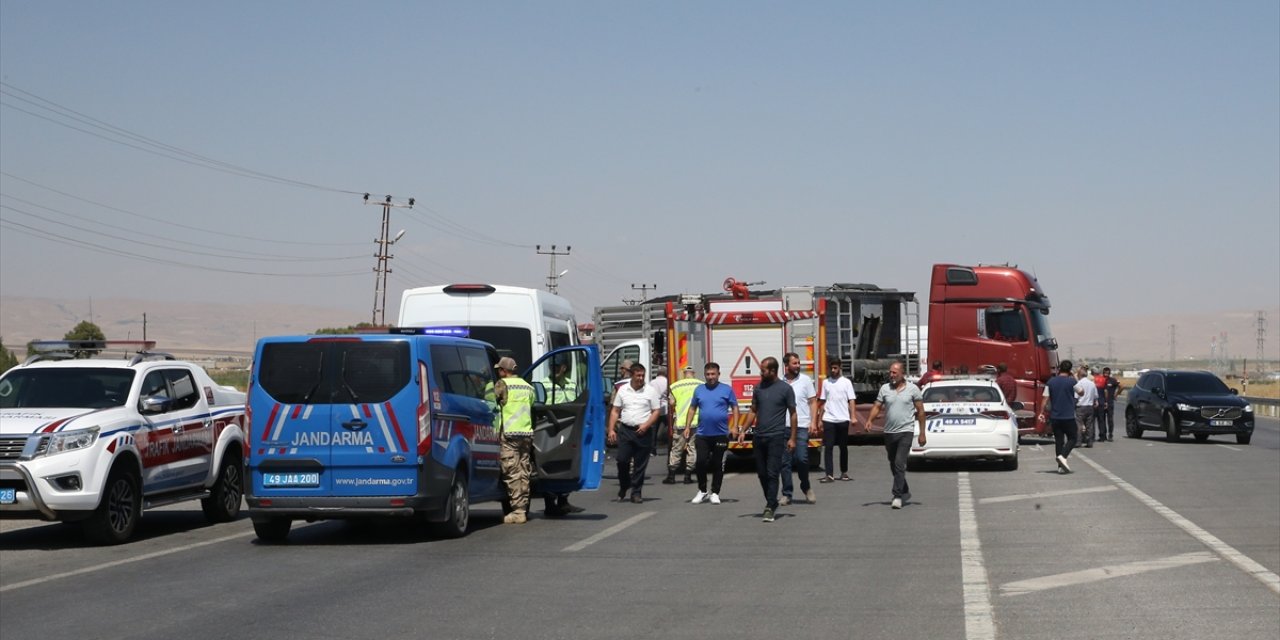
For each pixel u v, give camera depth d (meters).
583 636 8.72
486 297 20.80
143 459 14.90
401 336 14.08
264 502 13.87
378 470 13.83
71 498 13.76
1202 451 29.81
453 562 12.45
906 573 11.45
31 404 14.95
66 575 11.80
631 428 18.77
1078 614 9.39
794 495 19.52
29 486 13.63
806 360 25.14
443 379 14.52
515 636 8.73
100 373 15.38
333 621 9.27
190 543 14.45
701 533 14.66
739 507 17.83
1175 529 14.65
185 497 16.02
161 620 9.37
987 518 15.95
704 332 25.27
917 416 17.45
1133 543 13.44
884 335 33.50
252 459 13.95
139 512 14.83
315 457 13.84
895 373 17.39
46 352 16.50
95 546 14.26
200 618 9.43
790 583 10.94
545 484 16.64
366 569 12.00
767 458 15.87
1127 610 9.55
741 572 11.59
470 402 15.31
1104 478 21.98
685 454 21.89
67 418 14.18
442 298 20.81
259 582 11.22
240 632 8.89
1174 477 22.17
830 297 31.16
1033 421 32.28
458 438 14.73
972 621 9.14
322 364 14.01
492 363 16.78
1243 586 10.63
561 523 16.02
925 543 13.55
